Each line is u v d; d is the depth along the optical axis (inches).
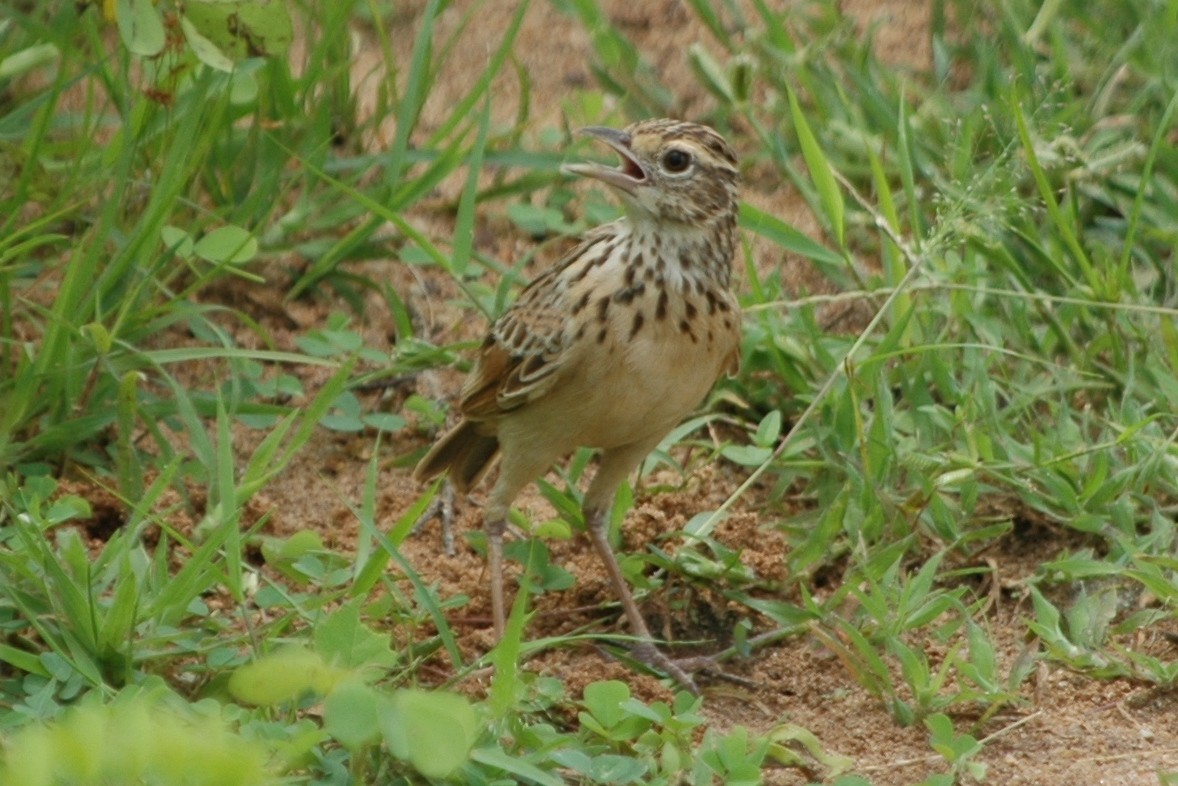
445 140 580.1
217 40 461.7
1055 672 396.8
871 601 392.8
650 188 402.0
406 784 327.3
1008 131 534.0
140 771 269.1
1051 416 483.2
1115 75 564.7
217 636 385.1
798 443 469.1
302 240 538.3
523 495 484.1
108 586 385.4
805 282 544.1
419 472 448.5
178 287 524.4
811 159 494.3
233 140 540.4
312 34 573.6
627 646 417.4
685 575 430.3
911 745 376.8
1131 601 420.2
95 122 541.0
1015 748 373.7
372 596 425.7
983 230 508.4
